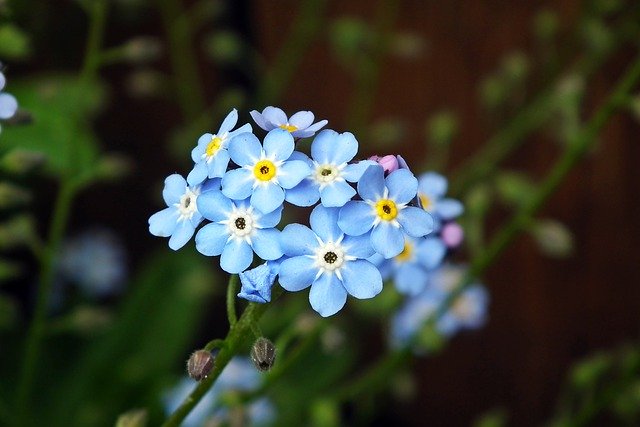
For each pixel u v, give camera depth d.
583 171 0.22
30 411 0.22
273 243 0.13
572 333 0.24
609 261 0.23
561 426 0.19
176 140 0.21
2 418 0.19
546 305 0.23
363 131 0.22
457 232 0.16
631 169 0.22
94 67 0.19
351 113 0.23
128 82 0.24
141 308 0.22
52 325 0.19
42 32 0.23
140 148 0.24
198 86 0.24
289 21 0.23
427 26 0.22
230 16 0.23
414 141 0.23
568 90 0.19
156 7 0.23
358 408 0.24
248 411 0.17
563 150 0.22
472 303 0.19
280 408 0.20
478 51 0.22
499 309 0.24
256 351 0.13
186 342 0.21
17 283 0.24
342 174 0.13
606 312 0.23
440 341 0.18
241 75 0.24
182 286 0.22
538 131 0.22
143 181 0.25
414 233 0.13
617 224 0.23
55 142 0.19
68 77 0.21
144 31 0.24
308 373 0.21
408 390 0.20
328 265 0.13
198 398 0.14
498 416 0.20
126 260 0.25
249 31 0.23
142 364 0.21
